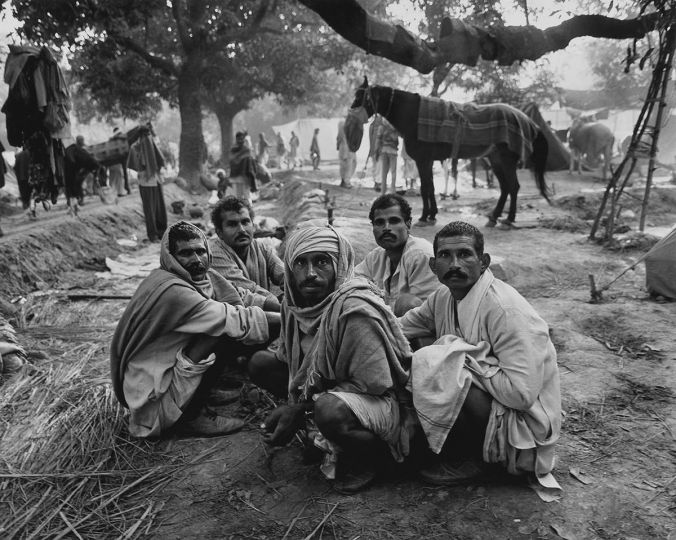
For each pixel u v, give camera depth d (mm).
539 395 2430
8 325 4859
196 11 18531
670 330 4387
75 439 3074
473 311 2430
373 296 2383
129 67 20734
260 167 18359
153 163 9969
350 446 2365
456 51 5184
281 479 2670
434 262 2539
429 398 2338
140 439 3090
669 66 6770
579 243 7566
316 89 27016
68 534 2357
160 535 2322
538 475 2453
